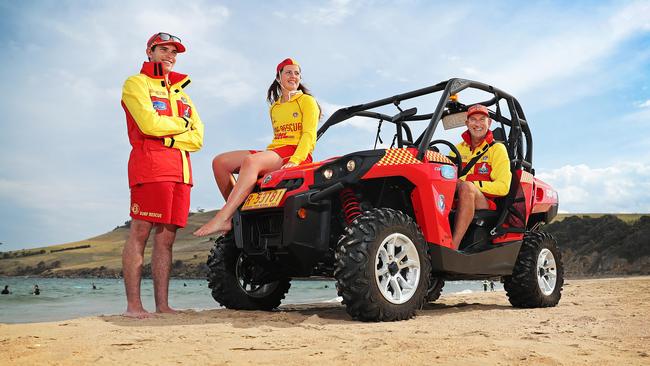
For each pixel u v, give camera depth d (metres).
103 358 2.12
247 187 3.95
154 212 3.83
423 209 3.95
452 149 4.95
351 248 3.39
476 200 4.53
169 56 4.03
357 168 3.71
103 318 3.55
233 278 4.42
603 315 3.70
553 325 3.15
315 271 4.09
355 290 3.33
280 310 4.69
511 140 5.07
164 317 3.64
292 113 4.45
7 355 2.19
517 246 4.77
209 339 2.57
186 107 4.09
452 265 4.04
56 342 2.50
